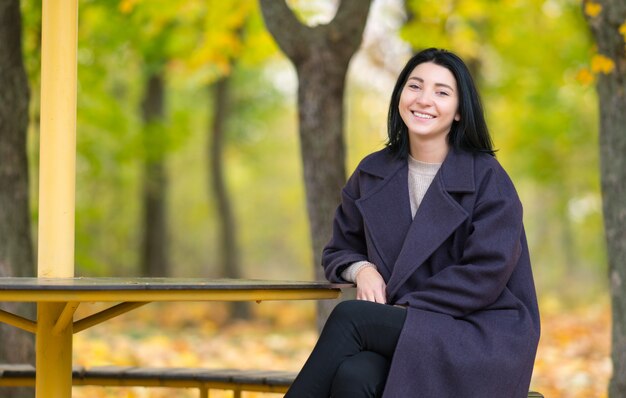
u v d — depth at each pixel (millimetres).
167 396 7941
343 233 4297
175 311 17984
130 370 5473
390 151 4219
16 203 6336
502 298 3836
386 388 3521
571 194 23469
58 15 4242
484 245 3762
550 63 16172
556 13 15148
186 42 14820
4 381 5227
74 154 4258
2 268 6246
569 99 19438
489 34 14742
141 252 21219
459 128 4082
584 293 25453
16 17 6379
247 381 5137
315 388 3574
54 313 3967
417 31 10867
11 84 6340
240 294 3402
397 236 4031
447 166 4016
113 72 20188
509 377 3680
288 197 33875
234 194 33719
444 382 3607
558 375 8859
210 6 10852
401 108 4125
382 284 3941
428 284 3789
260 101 25297
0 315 4031
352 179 4297
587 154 20453
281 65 23297
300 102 6602
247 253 37094
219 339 12734
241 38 12289
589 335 12359
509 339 3713
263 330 15656
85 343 10320
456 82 4102
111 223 26531
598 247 27359
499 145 20094
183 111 19672
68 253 4215
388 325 3637
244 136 25906
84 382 5426
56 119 4223
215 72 15344
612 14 5523
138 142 18094
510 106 19000
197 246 32844
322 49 6504
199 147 29828
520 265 3941
